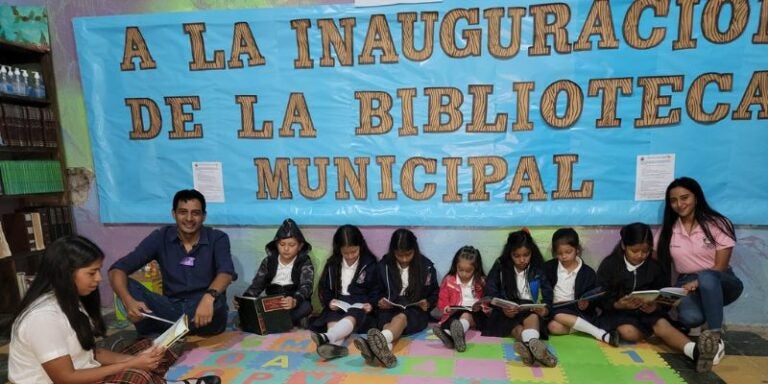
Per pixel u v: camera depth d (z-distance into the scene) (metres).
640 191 3.03
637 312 2.73
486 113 3.08
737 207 2.95
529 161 3.10
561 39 2.94
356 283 3.06
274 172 3.34
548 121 3.04
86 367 1.87
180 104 3.32
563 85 2.99
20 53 3.33
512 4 2.93
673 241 2.82
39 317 1.67
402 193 3.24
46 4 3.34
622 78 2.93
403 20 3.04
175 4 3.24
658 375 2.32
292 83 3.21
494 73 3.03
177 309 2.86
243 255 3.47
